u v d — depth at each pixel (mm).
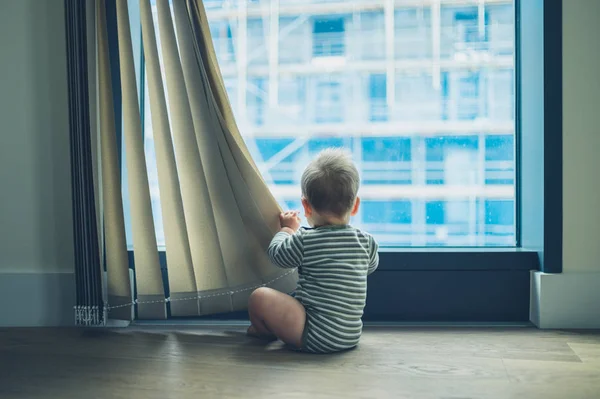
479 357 1402
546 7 1668
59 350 1473
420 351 1457
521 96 1823
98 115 1670
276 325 1440
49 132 1760
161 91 1638
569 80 1690
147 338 1597
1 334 1647
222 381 1227
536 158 1731
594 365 1335
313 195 1496
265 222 1670
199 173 1645
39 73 1756
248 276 1691
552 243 1688
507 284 1760
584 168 1693
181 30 1634
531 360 1376
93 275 1637
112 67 1751
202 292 1673
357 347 1499
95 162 1644
